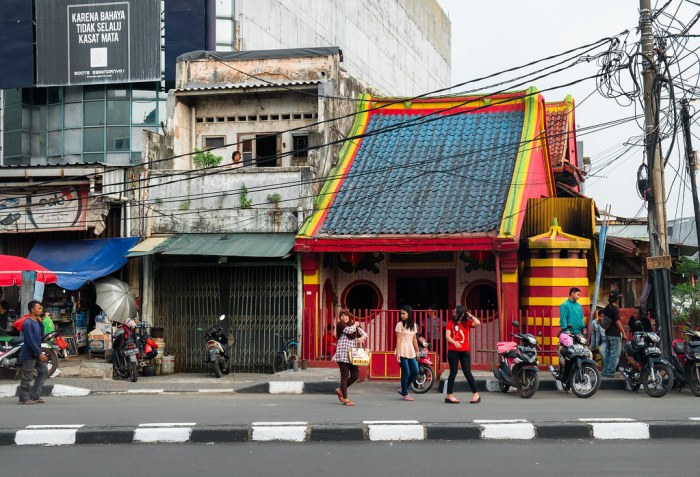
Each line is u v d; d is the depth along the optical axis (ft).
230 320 77.46
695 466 33.71
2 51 102.12
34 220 79.77
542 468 33.50
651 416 44.57
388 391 61.11
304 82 81.82
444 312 76.18
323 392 62.13
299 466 34.47
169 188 79.56
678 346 57.41
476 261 76.28
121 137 102.17
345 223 74.18
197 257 78.13
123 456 37.04
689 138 63.62
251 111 85.61
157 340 76.07
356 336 52.03
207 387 64.64
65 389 61.16
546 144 81.10
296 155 84.48
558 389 62.23
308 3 121.60
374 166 79.97
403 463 34.83
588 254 78.89
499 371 59.26
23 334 53.67
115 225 81.05
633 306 88.33
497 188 74.43
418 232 71.05
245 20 103.04
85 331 82.79
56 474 33.60
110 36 100.89
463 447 38.34
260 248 74.18
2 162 104.37
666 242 60.90
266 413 47.55
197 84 85.25
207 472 33.53
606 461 34.78
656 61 60.49
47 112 104.58
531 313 70.13
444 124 83.15
